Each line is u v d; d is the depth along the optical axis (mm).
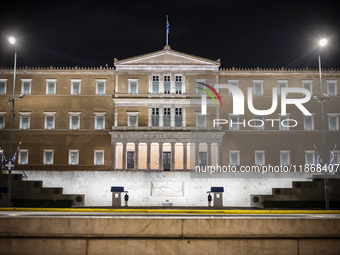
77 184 57188
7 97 74438
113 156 71000
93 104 74625
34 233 17984
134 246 18047
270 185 56844
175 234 18016
